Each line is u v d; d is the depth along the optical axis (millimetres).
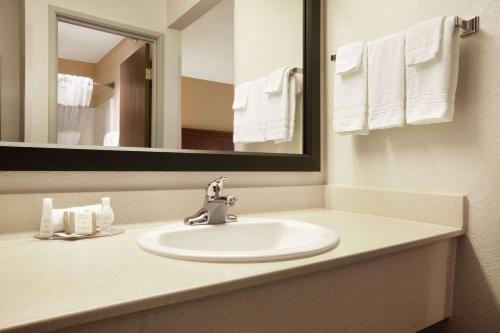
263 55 1396
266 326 631
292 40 1494
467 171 1056
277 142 1425
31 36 940
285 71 1467
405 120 1154
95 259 685
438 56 1034
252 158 1308
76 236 858
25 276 578
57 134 968
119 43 1074
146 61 1123
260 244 1084
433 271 997
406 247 861
